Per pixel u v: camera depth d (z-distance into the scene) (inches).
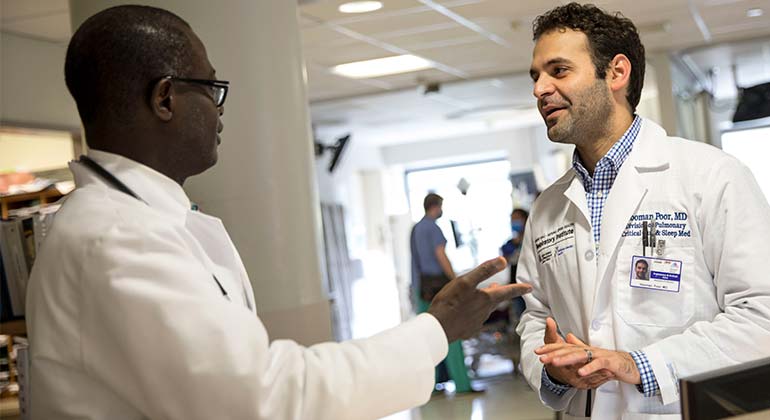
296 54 145.2
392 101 420.5
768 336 74.4
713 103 471.8
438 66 345.7
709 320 80.4
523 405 282.4
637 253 82.2
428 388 55.7
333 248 512.4
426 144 633.0
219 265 58.7
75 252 51.2
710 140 456.8
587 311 84.6
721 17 305.9
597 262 84.5
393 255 637.3
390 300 626.8
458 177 646.5
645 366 75.7
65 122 243.3
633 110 87.9
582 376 73.9
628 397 81.0
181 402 49.1
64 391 51.8
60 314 51.3
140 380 49.4
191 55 58.6
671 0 273.4
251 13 138.9
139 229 51.2
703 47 358.9
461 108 476.7
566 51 83.1
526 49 329.7
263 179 137.9
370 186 634.8
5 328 132.1
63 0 203.9
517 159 617.6
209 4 136.9
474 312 59.4
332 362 52.9
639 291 81.7
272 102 140.0
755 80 449.7
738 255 77.1
